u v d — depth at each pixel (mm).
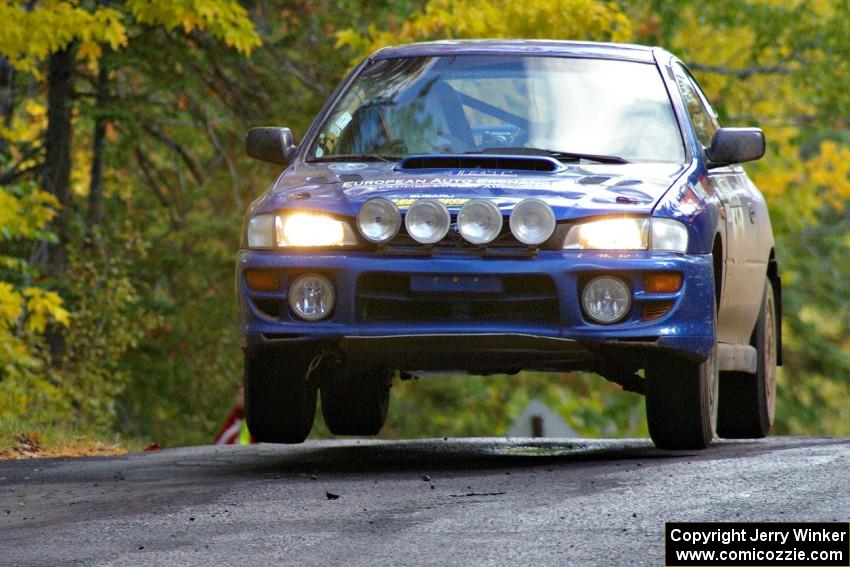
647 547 16984
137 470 27203
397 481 23297
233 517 20000
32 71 52156
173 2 53219
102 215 68500
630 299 25109
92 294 60375
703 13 83375
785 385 115750
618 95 29047
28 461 29781
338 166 27844
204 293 71375
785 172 90500
